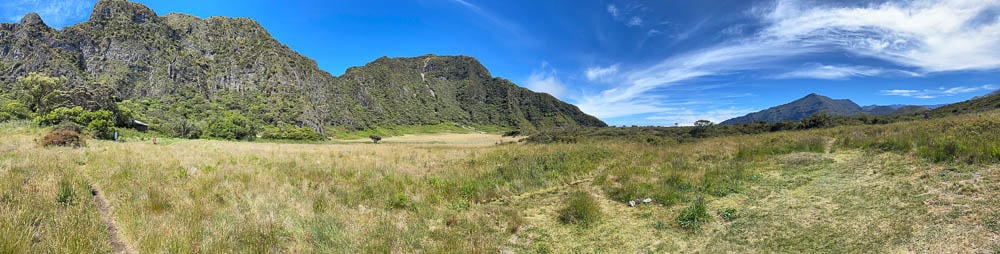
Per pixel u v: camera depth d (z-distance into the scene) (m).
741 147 16.11
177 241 5.75
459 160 16.58
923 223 5.75
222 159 15.85
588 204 8.55
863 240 5.60
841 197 7.54
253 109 131.75
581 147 18.41
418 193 10.16
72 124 32.69
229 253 5.68
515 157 15.88
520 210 8.95
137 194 8.34
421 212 8.60
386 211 8.62
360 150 24.17
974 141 10.05
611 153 16.86
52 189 7.69
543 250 6.61
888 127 18.34
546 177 12.59
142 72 134.62
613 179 11.68
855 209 6.77
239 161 15.56
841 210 6.83
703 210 7.54
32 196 7.06
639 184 10.37
